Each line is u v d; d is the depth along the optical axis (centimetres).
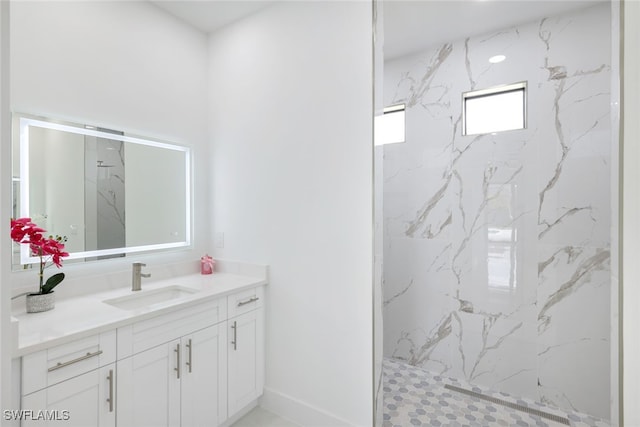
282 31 215
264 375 222
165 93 227
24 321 142
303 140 206
